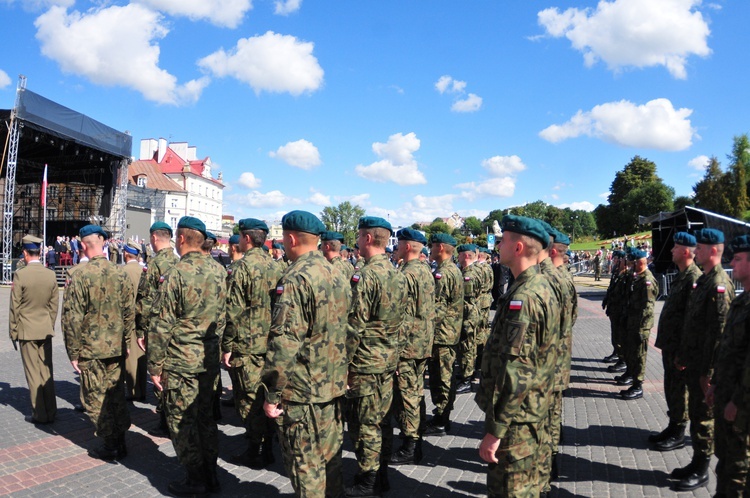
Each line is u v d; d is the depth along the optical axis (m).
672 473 4.40
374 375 3.93
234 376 4.71
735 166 63.62
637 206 75.56
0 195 21.92
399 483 4.35
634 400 6.79
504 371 2.61
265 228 4.94
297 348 3.10
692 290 4.51
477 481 4.41
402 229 4.96
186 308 3.97
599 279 30.80
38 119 21.22
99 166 28.97
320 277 3.28
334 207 86.62
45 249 23.94
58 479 4.28
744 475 3.34
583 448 5.10
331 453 3.33
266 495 4.10
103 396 4.63
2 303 16.34
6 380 7.36
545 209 112.19
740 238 3.36
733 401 3.12
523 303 2.65
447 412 5.61
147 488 4.15
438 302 5.48
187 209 65.44
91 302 4.58
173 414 3.94
